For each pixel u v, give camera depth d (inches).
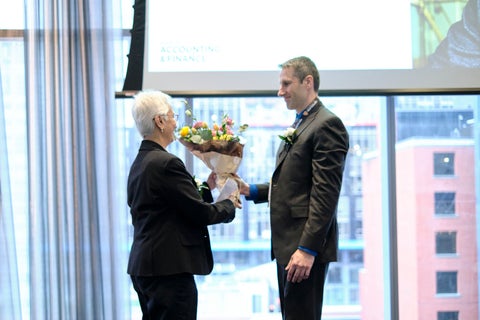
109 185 119.0
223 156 91.4
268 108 130.7
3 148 120.4
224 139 91.4
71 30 119.1
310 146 83.0
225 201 88.0
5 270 120.1
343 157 82.0
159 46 119.4
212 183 96.4
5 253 120.0
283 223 84.9
